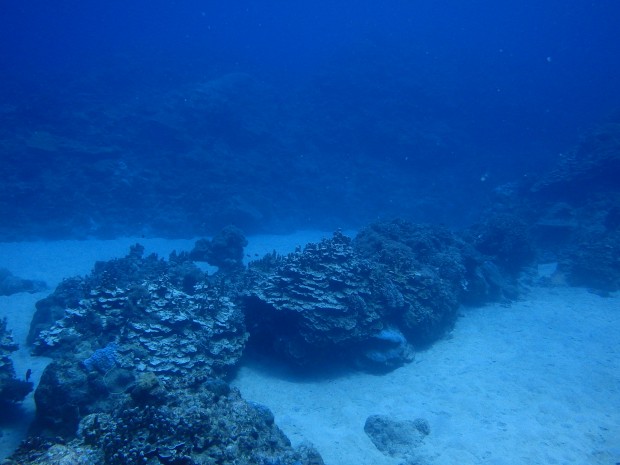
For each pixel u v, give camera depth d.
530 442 7.11
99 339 8.71
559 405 8.20
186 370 8.30
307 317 9.36
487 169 36.00
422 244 14.50
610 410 8.02
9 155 25.47
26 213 23.27
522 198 25.06
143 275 12.54
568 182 22.48
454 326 12.35
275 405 8.31
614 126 23.84
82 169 26.20
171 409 4.97
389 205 32.06
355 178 33.59
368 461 6.78
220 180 28.94
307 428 7.57
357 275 10.80
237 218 26.16
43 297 14.30
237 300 11.05
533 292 15.48
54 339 9.12
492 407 8.20
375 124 36.66
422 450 6.98
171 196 26.89
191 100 32.75
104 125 30.16
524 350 10.67
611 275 15.41
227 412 5.53
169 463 4.23
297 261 10.79
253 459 5.00
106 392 7.33
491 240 17.00
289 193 31.02
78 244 21.84
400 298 10.77
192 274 12.17
